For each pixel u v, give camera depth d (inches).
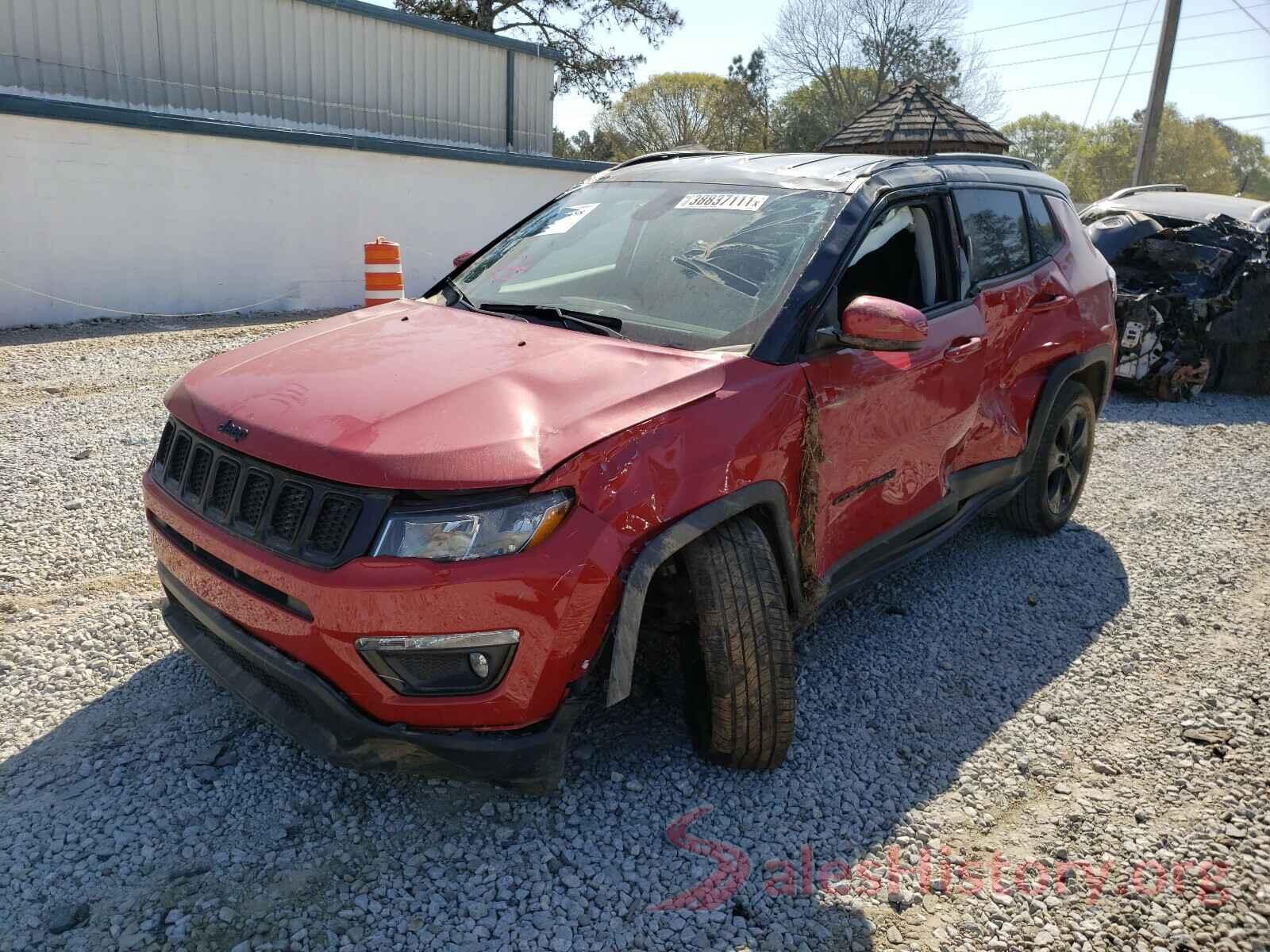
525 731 98.3
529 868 102.1
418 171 589.3
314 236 546.3
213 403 111.1
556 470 94.6
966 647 158.6
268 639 99.5
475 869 101.6
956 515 165.8
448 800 112.0
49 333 413.4
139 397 293.6
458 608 91.4
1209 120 2105.1
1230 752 130.9
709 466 105.1
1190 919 100.6
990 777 123.6
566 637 95.3
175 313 491.5
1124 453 288.5
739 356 116.6
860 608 171.6
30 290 436.5
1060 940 97.1
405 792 113.0
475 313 137.3
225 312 512.4
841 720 134.3
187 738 120.1
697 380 109.7
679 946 93.3
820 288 125.6
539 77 805.9
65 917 90.7
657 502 100.2
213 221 498.0
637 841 107.3
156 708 126.3
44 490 203.9
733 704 110.1
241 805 108.7
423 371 111.1
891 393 134.1
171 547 112.1
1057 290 183.0
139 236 470.3
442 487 91.3
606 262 143.9
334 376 111.8
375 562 91.5
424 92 721.0
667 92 2129.7
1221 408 365.1
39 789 109.2
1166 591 184.4
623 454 98.9
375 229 576.1
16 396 289.4
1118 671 152.8
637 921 96.0
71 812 105.5
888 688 144.0
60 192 438.3
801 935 95.5
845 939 95.4
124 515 192.4
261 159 511.2
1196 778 125.0
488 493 92.8
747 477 109.5
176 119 468.8
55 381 312.7
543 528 93.2
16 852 98.8
